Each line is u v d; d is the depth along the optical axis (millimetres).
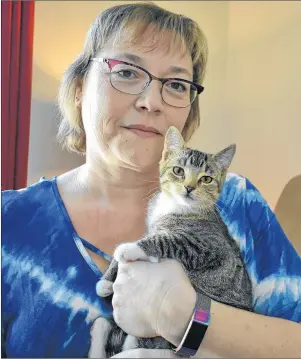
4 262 992
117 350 940
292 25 1423
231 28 1552
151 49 1044
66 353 939
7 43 1383
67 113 1129
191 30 1109
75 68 1093
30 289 977
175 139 1098
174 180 1109
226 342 898
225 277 1014
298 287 1054
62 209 1064
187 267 985
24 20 1415
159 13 1092
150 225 1078
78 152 1204
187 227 1062
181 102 1084
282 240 1121
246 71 1500
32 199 1078
